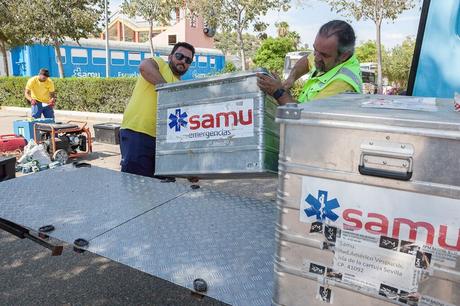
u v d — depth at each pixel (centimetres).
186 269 191
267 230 232
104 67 2472
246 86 240
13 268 369
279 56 2400
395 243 123
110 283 347
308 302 141
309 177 134
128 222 240
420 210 119
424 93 232
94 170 340
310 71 311
